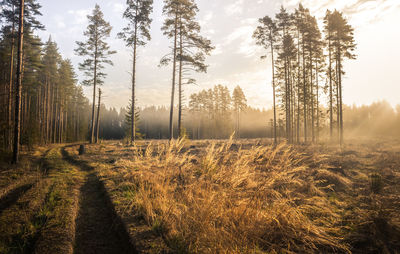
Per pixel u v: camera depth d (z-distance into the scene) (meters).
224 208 3.24
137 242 2.60
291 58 24.05
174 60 18.36
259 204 3.24
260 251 2.54
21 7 11.16
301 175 5.61
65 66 36.59
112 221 3.64
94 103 26.22
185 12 18.11
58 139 38.72
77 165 10.14
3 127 12.32
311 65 23.95
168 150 4.96
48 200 4.50
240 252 2.35
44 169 8.99
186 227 2.84
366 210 3.60
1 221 3.47
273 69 23.11
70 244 2.76
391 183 5.91
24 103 25.56
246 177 3.84
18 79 10.93
